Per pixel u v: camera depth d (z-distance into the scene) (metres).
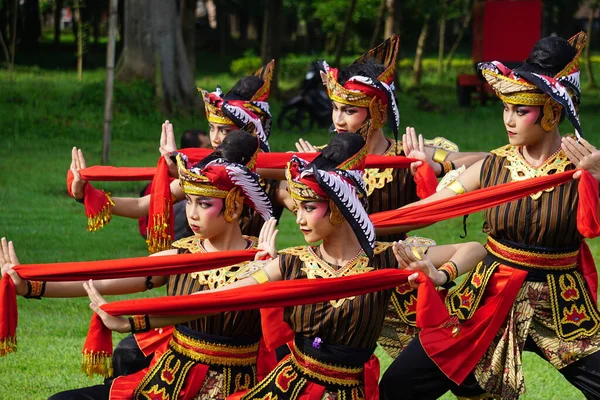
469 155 15.20
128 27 60.53
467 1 101.62
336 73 14.62
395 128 14.59
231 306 10.79
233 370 11.74
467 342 12.75
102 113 56.25
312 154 14.20
